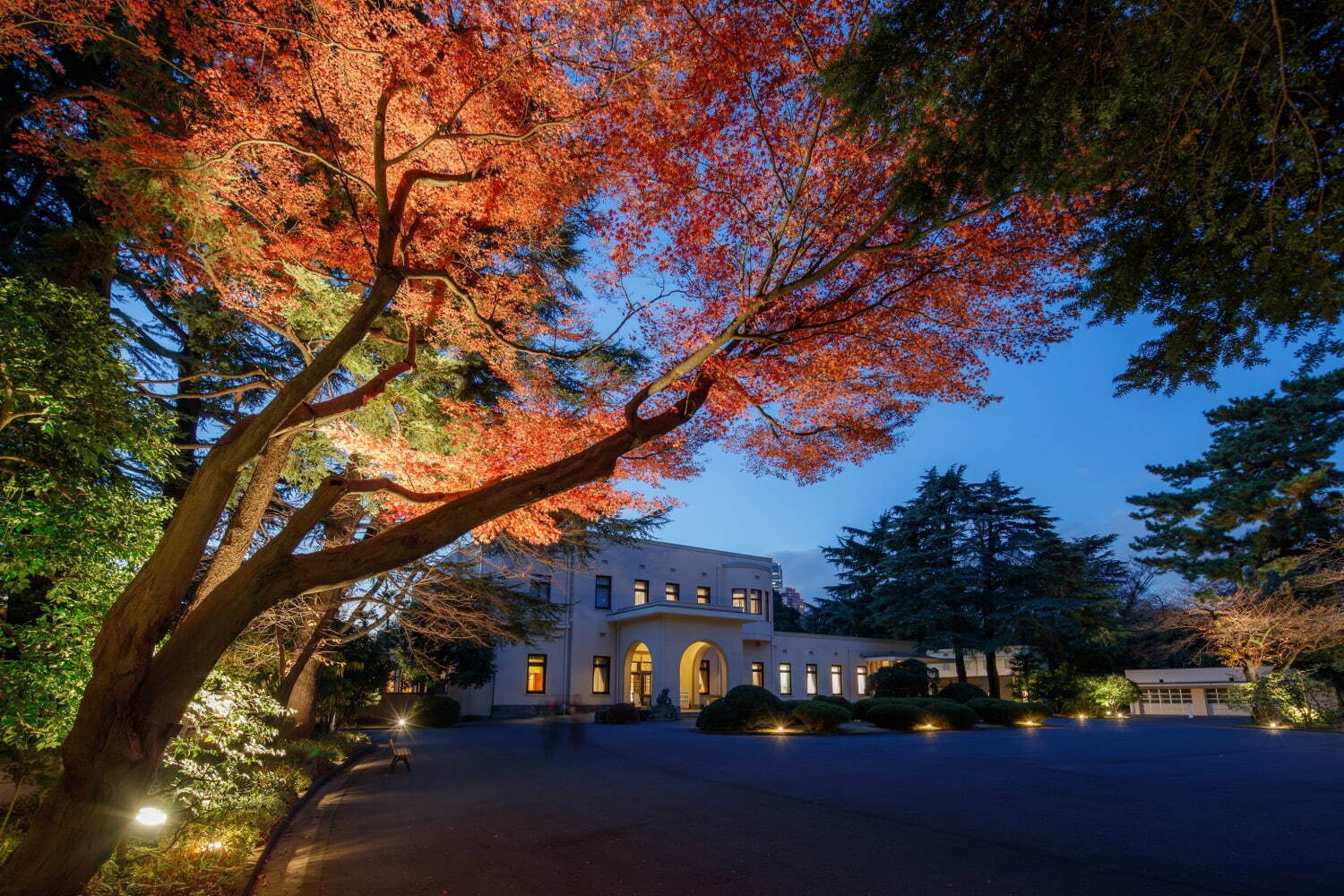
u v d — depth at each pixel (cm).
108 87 878
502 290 879
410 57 589
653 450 802
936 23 353
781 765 1376
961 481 4053
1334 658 2736
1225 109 328
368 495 1010
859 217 652
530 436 784
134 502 495
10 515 415
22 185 1040
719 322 701
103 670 407
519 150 707
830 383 745
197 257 791
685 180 670
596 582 3578
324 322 805
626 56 638
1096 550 3941
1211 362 412
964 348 711
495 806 932
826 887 557
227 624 441
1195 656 3303
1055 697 3472
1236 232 358
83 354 451
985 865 623
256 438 472
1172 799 971
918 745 1830
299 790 1008
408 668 2005
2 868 388
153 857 573
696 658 3738
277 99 669
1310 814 855
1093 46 342
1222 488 2953
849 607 4634
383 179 563
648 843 707
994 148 384
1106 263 405
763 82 614
